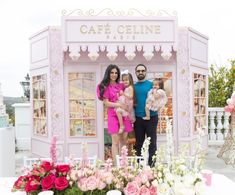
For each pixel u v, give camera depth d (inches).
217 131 338.6
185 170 73.0
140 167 92.2
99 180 76.7
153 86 208.4
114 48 225.8
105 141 241.1
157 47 226.8
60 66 238.1
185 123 243.6
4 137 200.8
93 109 241.4
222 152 269.7
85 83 240.8
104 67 239.8
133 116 210.1
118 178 79.7
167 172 71.5
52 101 238.2
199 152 77.3
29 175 82.1
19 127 326.6
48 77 239.5
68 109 239.8
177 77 241.9
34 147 268.2
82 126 241.0
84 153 84.5
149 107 203.5
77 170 80.4
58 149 237.1
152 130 209.2
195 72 257.8
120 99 201.5
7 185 101.3
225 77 402.6
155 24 226.8
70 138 239.9
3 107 220.8
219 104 400.2
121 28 225.6
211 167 241.1
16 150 324.8
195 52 256.8
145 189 74.2
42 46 248.7
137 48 226.1
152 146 208.7
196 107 262.8
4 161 201.0
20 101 405.7
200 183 70.8
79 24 225.0
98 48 225.3
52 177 78.7
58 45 237.5
